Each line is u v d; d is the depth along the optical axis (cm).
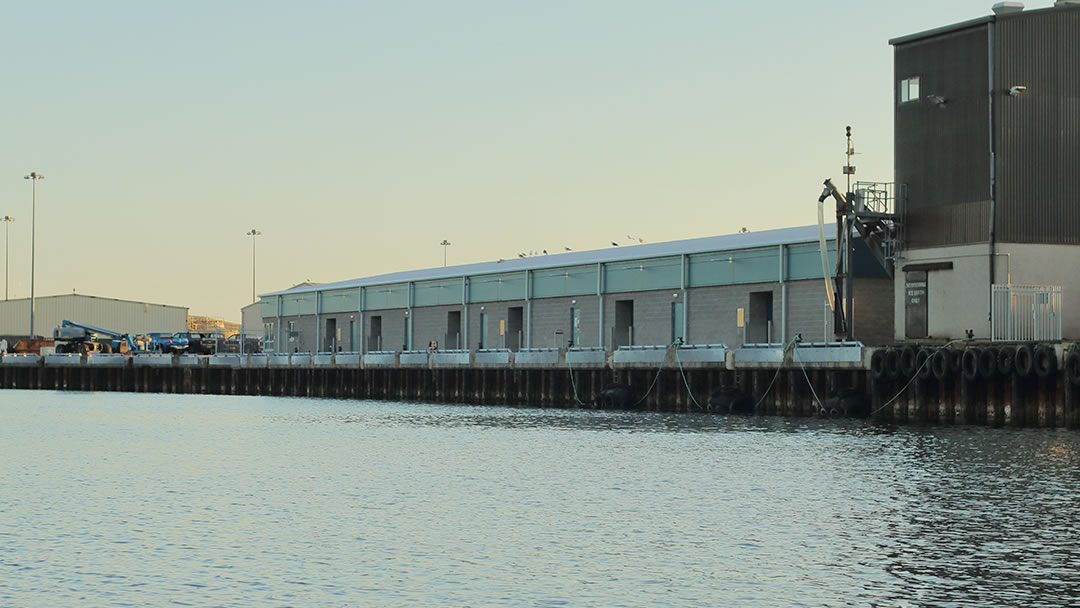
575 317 9275
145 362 12544
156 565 2783
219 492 3934
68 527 3272
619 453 4916
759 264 7919
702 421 6544
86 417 7931
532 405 8694
